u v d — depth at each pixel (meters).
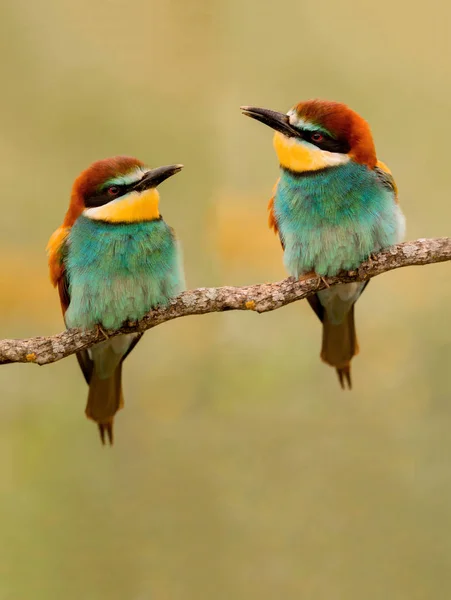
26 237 12.65
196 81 13.52
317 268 9.49
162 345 12.03
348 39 14.20
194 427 11.65
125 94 13.36
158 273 9.19
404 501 11.20
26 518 10.79
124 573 10.60
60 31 13.51
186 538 10.89
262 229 12.45
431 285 12.77
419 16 14.26
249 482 11.33
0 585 10.41
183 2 13.55
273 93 13.82
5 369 11.79
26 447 11.29
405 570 10.74
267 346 12.16
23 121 13.18
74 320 9.33
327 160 9.36
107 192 9.27
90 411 9.95
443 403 11.90
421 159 13.63
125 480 11.25
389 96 14.01
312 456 11.50
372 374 12.20
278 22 14.01
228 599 10.61
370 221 9.30
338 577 10.73
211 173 12.96
